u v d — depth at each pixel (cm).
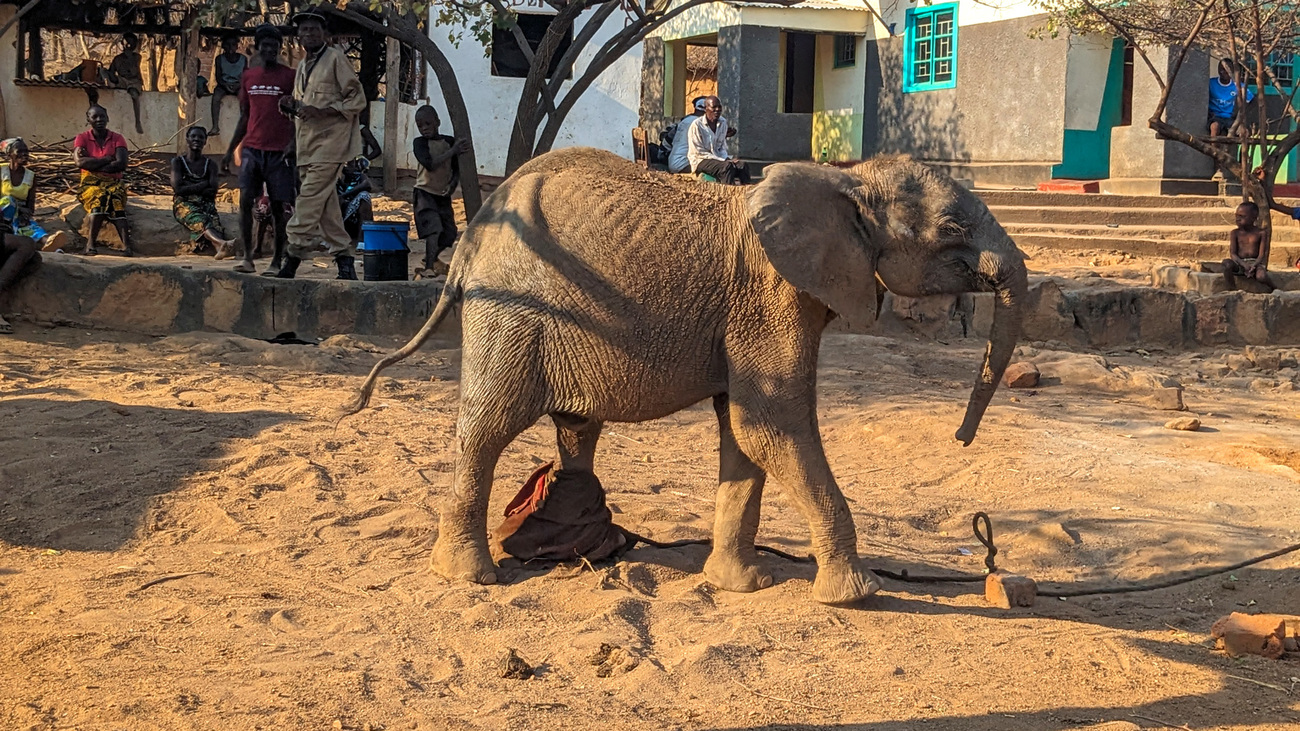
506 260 540
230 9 1498
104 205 1560
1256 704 453
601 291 531
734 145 2497
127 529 627
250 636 491
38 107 2050
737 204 537
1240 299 1405
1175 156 1988
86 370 970
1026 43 2175
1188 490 751
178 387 923
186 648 477
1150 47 1983
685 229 533
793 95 2719
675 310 529
